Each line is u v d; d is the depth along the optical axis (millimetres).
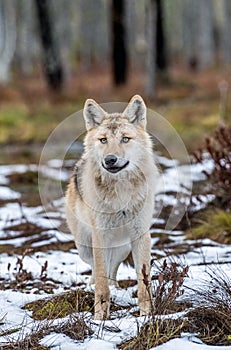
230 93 33500
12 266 10484
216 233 11875
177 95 34719
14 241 12422
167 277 8023
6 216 14555
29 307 8227
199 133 22625
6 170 19938
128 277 9648
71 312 7719
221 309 7250
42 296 8562
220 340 6844
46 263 9453
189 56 66750
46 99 33625
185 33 76375
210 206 13281
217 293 7875
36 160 21188
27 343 6875
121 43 39625
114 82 40000
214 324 7113
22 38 66938
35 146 24547
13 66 65875
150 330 6855
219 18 89750
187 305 7773
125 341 6824
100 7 78062
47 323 7277
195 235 11984
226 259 10117
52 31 37906
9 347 6867
